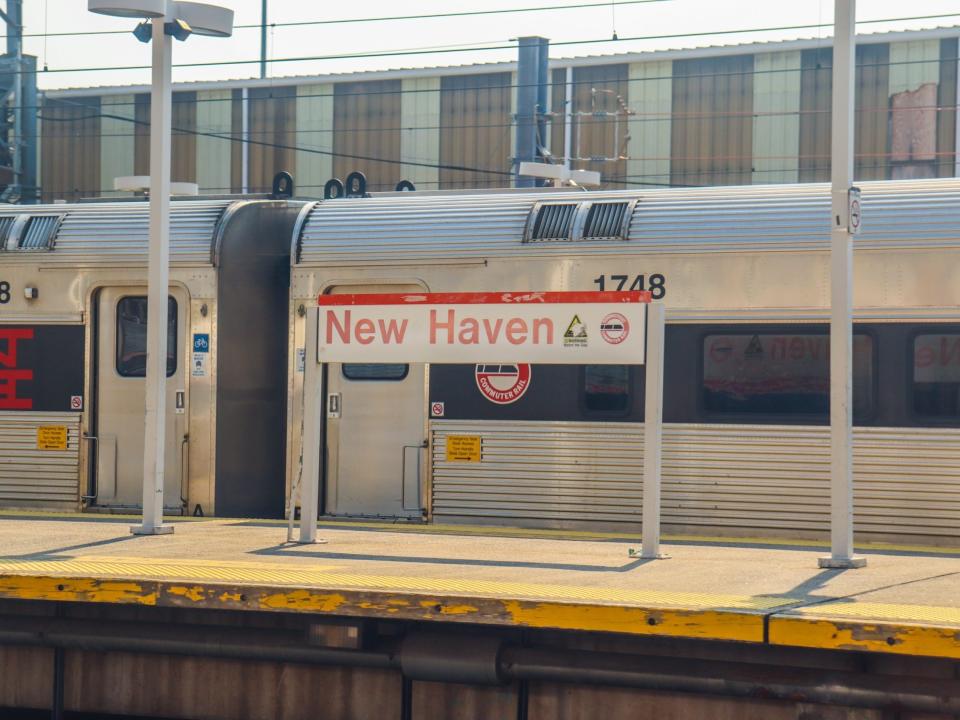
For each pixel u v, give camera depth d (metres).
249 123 42.59
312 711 9.66
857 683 7.89
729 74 37.44
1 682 10.43
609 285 13.06
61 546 10.82
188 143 43.28
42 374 14.68
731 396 12.73
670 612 7.66
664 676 8.34
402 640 8.98
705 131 37.72
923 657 7.89
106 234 14.62
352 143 41.50
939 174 35.81
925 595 8.20
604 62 38.84
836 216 9.78
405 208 13.98
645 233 13.01
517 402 13.28
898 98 36.19
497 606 8.03
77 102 43.88
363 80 41.28
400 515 13.78
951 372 12.15
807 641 7.36
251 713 9.81
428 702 9.25
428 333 10.57
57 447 14.62
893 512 12.19
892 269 12.30
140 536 11.66
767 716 8.49
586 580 8.84
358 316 10.81
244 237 14.38
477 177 40.06
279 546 10.87
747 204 12.90
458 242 13.56
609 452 12.95
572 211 13.42
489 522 13.34
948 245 12.16
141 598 8.85
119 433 14.55
